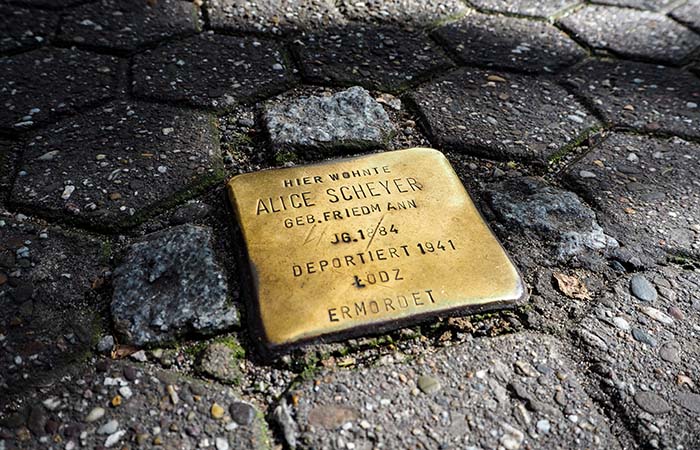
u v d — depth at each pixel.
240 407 0.25
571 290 0.30
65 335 0.27
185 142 0.35
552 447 0.25
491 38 0.45
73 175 0.33
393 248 0.30
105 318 0.28
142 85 0.39
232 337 0.28
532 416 0.26
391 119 0.38
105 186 0.33
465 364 0.27
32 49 0.42
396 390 0.26
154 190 0.33
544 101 0.40
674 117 0.39
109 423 0.25
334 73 0.41
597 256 0.31
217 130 0.37
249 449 0.24
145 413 0.25
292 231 0.30
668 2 0.51
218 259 0.30
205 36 0.44
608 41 0.46
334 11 0.47
